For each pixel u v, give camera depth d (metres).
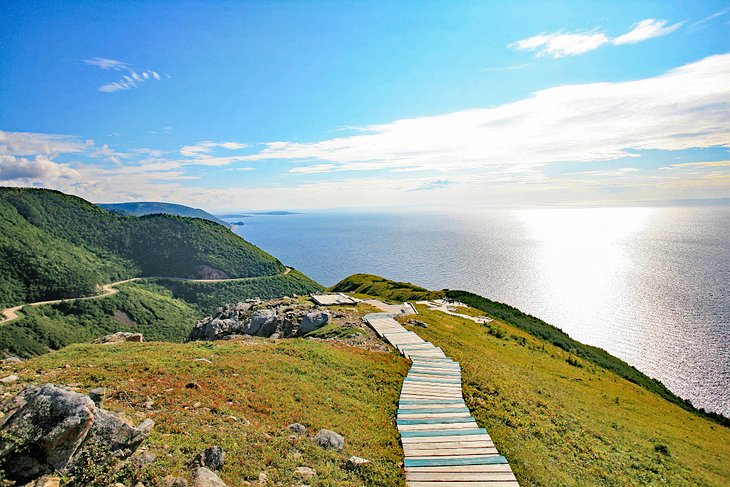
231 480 13.78
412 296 99.62
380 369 30.92
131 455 13.20
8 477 10.70
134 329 189.38
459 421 23.38
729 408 94.06
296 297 65.38
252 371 25.73
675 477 23.23
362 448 19.14
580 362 60.56
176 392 20.44
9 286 187.50
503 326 67.00
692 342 140.00
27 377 20.50
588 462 22.12
